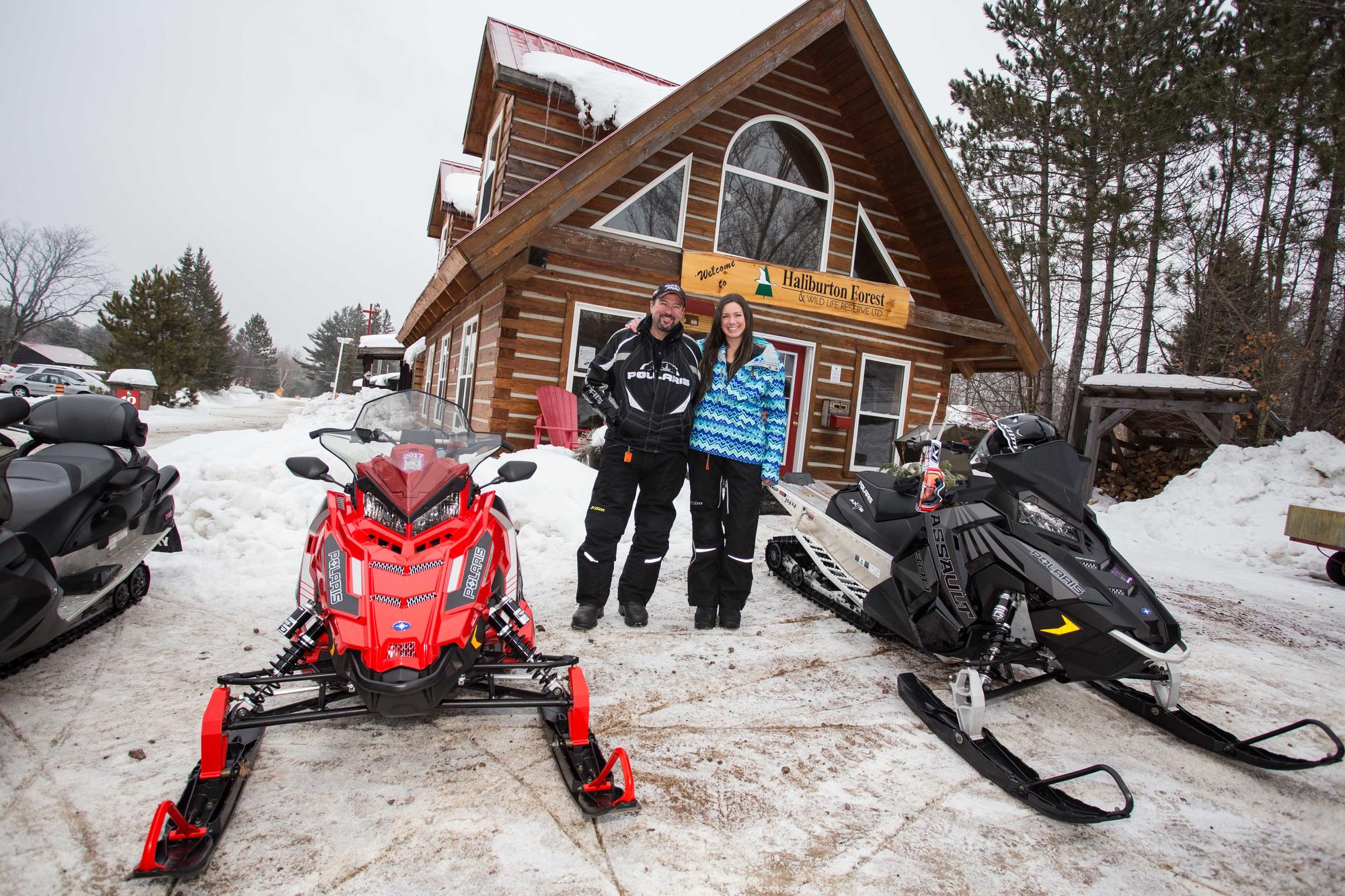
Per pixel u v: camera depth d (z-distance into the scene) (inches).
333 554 109.1
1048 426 141.7
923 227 409.7
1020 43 719.1
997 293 394.6
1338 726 151.0
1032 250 717.9
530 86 351.9
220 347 2625.5
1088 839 104.9
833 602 200.5
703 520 179.5
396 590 103.0
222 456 267.6
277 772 106.7
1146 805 115.7
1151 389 484.7
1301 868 101.4
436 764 111.3
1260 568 323.0
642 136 304.2
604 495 172.9
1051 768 126.0
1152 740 139.5
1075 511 130.4
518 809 101.0
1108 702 156.0
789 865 93.7
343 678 103.5
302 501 230.7
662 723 129.7
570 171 292.2
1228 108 577.0
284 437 291.7
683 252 334.3
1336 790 124.2
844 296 369.4
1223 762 132.6
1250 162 665.0
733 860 93.9
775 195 390.0
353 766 109.5
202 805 92.1
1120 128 629.9
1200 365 653.9
